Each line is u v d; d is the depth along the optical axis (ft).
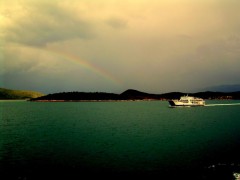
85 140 209.56
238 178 114.42
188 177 116.16
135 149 171.94
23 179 115.96
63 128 294.05
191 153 160.04
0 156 154.81
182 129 279.90
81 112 606.14
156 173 121.80
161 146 182.29
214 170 125.70
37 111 648.79
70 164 136.77
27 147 182.09
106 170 126.41
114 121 377.71
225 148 175.01
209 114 510.17
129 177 116.67
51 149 174.40
